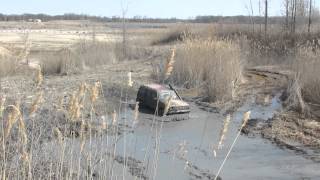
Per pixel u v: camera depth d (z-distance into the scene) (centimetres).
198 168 1201
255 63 3045
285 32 3606
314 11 4466
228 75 2088
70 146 895
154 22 13825
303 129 1595
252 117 1764
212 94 2055
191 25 5297
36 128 1079
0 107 645
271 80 2450
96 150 898
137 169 1121
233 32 3997
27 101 1307
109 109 1700
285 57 3053
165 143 1404
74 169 865
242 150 1373
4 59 2428
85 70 3002
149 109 1850
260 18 4000
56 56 3112
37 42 5550
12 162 795
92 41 3684
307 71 2025
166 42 5162
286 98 2023
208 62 2306
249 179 1146
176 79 2377
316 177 1176
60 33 8119
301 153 1358
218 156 1309
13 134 905
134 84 2336
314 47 2709
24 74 2184
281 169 1223
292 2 4025
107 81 2409
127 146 1322
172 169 1142
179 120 1717
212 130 1588
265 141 1468
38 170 852
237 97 2091
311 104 1888
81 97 733
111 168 890
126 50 3772
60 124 1158
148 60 3431
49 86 2159
